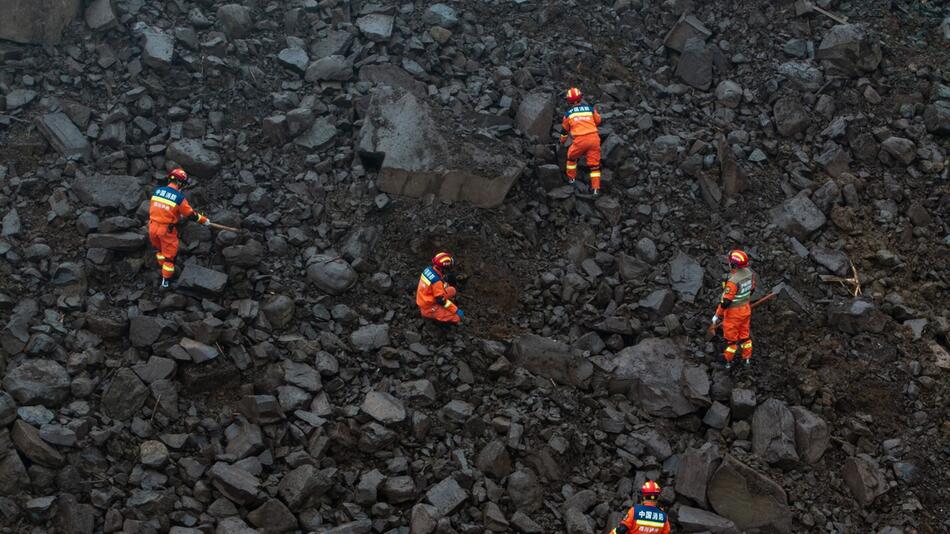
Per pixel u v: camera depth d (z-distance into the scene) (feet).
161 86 50.67
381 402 39.60
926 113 53.67
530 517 37.68
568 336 44.37
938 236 49.49
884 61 56.59
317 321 43.45
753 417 41.34
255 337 41.73
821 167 51.96
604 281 45.83
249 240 44.73
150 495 35.47
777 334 44.52
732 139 52.47
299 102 52.06
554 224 48.44
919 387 43.21
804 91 55.16
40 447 35.40
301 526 36.19
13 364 38.78
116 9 52.85
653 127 53.01
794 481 39.81
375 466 38.78
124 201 44.91
